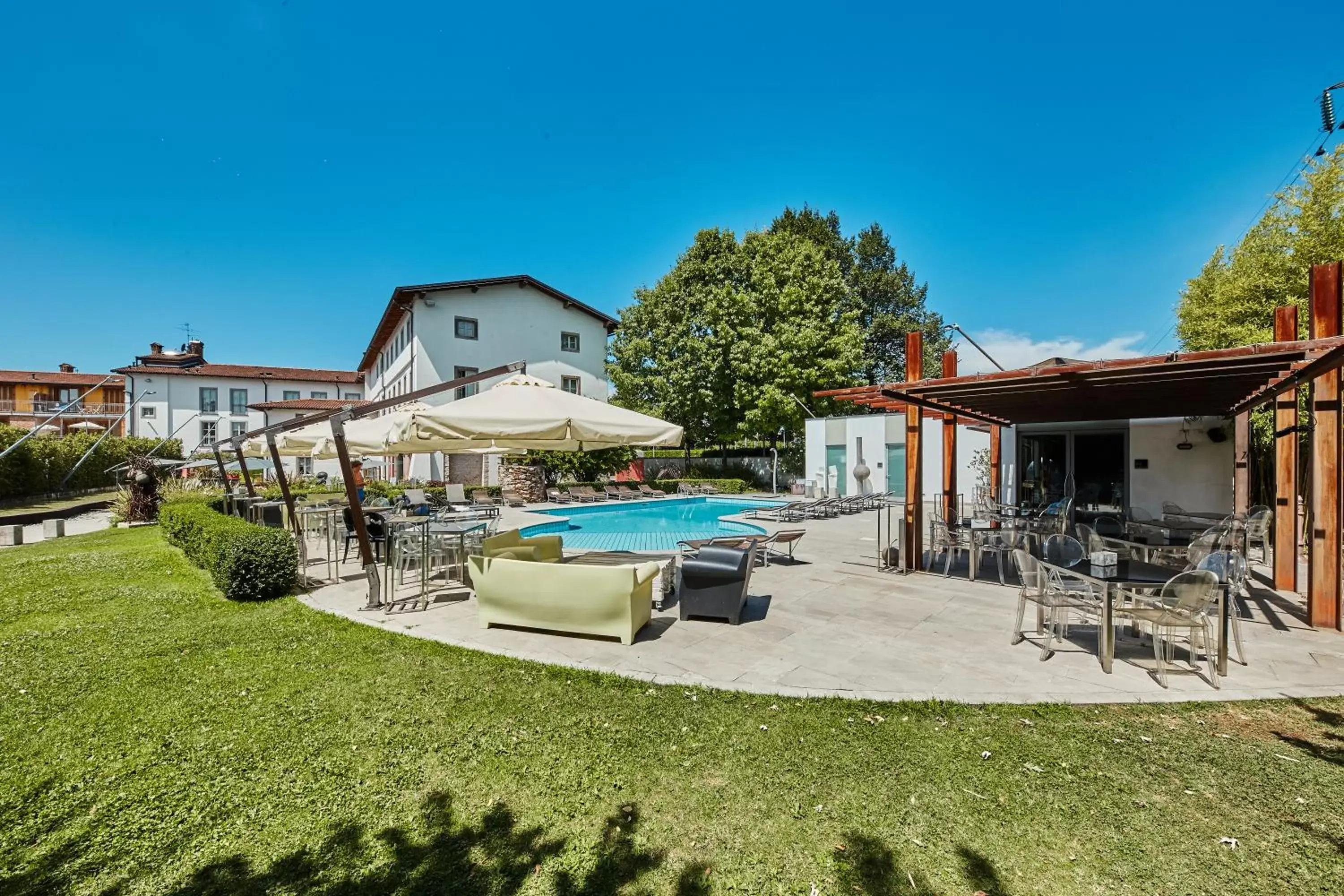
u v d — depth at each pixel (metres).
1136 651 5.36
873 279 38.41
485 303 26.78
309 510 13.74
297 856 2.62
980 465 21.30
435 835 2.78
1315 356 5.57
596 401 7.60
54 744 3.67
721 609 6.34
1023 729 3.81
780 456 31.81
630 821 2.88
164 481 20.69
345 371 45.09
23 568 9.68
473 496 22.27
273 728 3.88
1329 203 13.80
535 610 5.97
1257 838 2.71
